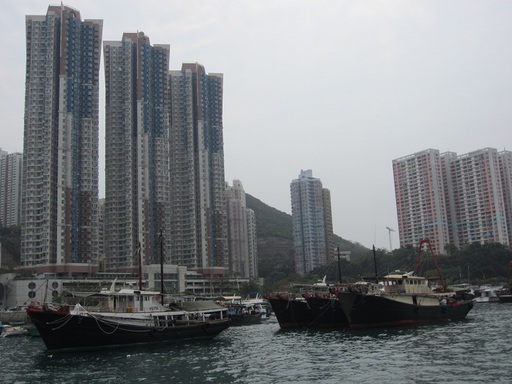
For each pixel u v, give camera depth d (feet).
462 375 116.06
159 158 642.22
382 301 231.71
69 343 179.73
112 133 625.00
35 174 543.39
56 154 551.18
